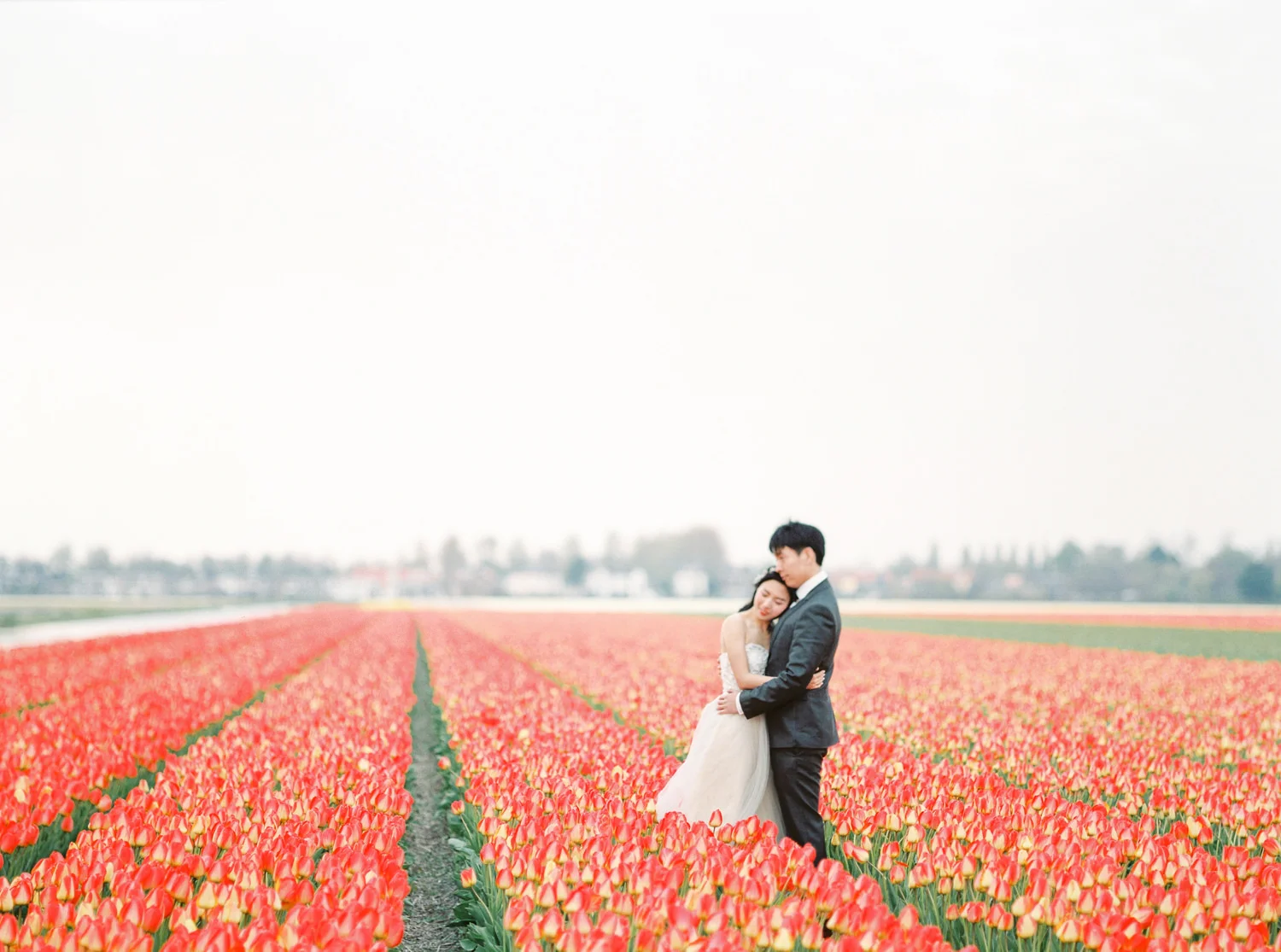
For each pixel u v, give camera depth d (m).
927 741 11.41
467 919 6.58
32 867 6.87
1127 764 9.08
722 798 6.39
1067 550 145.75
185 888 5.02
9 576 170.25
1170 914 4.99
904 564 154.62
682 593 168.75
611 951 4.21
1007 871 5.21
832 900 4.84
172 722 10.96
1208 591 121.94
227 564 183.25
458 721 11.62
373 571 180.75
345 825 6.30
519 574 184.50
